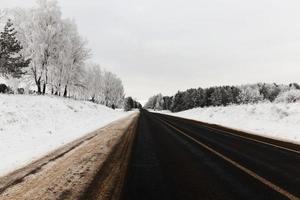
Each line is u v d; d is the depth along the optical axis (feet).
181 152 31.58
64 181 18.90
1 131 43.14
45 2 118.62
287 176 20.76
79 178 19.67
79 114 97.04
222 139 45.01
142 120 101.81
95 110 137.28
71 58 136.46
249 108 96.84
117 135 48.37
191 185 18.12
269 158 28.32
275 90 382.83
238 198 15.55
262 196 15.93
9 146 33.47
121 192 16.51
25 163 24.56
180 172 21.79
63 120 71.97
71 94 191.01
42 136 43.42
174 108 469.57
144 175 20.66
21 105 67.21
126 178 19.72
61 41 123.65
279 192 16.71
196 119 116.98
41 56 115.55
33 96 92.12
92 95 257.34
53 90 137.08
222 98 386.52
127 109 337.52
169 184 18.33
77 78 147.23
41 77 121.70
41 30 115.34
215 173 21.54
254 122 75.31
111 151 31.27
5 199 15.49
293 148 35.55
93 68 253.03
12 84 111.24
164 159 27.20
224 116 106.01
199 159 27.40
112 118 109.91
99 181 18.93
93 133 50.57
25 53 112.47
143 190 16.94
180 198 15.49
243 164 25.13
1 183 18.57
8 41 89.25
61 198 15.51
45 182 18.71
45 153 29.35
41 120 61.77
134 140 41.91
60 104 96.48
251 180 19.52
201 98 423.64
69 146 34.37
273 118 72.95
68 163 24.63
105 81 301.84
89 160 26.04
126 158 27.25
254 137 48.34
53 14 119.34
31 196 15.92
